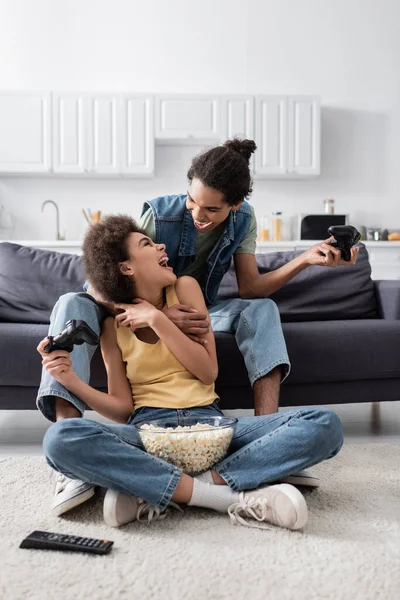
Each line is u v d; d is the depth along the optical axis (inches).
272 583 39.4
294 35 212.7
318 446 51.3
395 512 52.3
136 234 62.0
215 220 66.2
